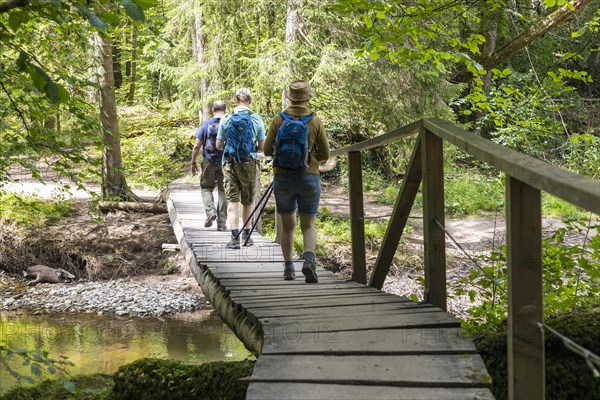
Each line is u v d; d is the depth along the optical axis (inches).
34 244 503.2
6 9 138.6
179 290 467.2
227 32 592.4
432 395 108.4
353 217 239.6
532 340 97.8
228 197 316.8
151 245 523.2
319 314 167.5
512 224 97.4
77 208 567.2
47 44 236.5
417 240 498.0
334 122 636.7
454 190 605.0
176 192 558.9
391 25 269.7
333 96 586.9
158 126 841.5
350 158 240.2
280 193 225.6
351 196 240.2
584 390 119.4
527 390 98.0
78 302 439.2
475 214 573.3
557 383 121.3
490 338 137.5
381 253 205.2
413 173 183.0
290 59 526.3
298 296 201.0
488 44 756.6
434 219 165.3
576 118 784.9
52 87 123.3
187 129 824.9
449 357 126.0
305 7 525.3
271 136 223.5
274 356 130.3
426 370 118.9
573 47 834.2
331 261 463.8
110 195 580.1
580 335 123.9
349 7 265.3
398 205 191.6
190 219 421.7
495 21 668.7
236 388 149.9
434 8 266.2
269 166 588.7
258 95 560.7
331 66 519.5
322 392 111.3
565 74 291.0
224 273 256.1
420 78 553.9
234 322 191.2
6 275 490.3
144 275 499.5
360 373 118.5
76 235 517.0
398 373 117.7
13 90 202.7
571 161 567.8
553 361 123.6
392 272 446.3
